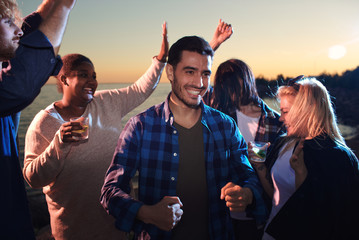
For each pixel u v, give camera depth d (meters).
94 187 1.60
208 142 1.27
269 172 1.57
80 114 1.66
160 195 1.23
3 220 0.78
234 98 2.13
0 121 0.82
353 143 6.47
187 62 1.15
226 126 1.32
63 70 1.55
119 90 1.93
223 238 1.28
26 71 0.66
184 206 1.24
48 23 0.71
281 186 1.45
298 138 1.45
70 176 1.54
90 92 1.61
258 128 2.12
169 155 1.23
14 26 0.65
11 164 0.86
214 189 1.26
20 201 0.87
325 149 1.28
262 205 1.15
